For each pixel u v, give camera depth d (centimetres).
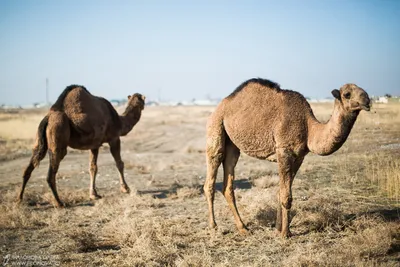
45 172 1633
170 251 636
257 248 654
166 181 1349
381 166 1162
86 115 1075
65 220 895
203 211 919
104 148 2583
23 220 859
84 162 1948
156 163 1828
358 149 1576
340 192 959
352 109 612
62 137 1025
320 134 656
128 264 596
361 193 941
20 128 3419
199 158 1978
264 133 704
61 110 1043
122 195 1142
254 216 805
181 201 1047
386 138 1748
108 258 634
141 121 5328
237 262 598
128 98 1311
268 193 922
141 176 1476
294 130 681
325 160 1435
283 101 697
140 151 2502
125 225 761
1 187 1327
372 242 589
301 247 620
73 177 1491
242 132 721
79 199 1112
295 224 741
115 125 1185
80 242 698
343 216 743
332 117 642
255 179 1216
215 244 685
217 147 759
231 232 747
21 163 1944
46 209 1008
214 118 762
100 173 1579
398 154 1344
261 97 714
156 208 976
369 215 746
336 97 626
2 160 2073
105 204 1015
